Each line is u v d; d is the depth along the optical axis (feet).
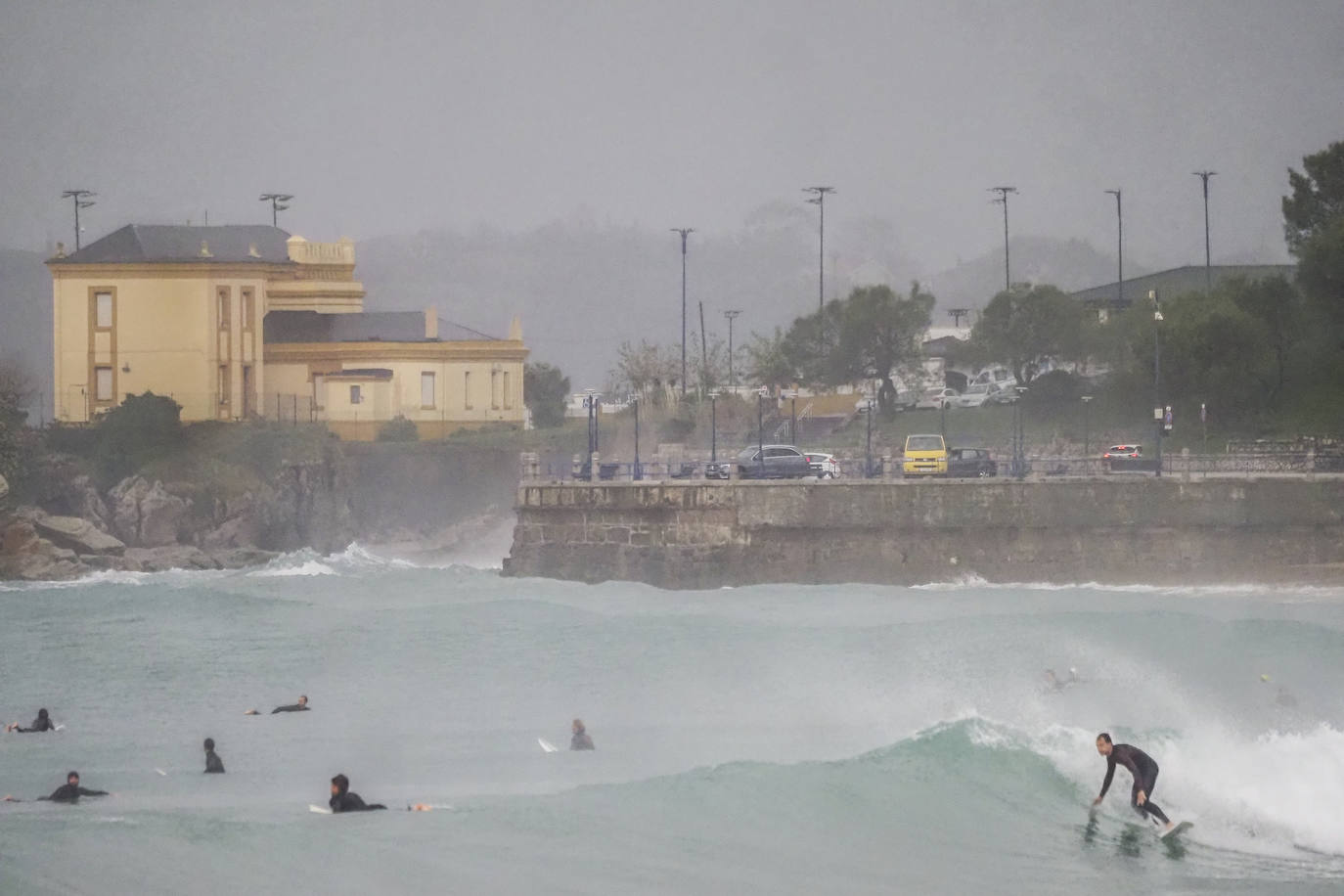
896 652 376.48
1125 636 386.73
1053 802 230.07
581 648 399.44
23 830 219.61
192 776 275.80
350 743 302.66
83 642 433.07
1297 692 319.27
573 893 193.47
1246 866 202.80
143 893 191.72
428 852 209.15
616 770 272.92
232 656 403.75
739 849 211.20
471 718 325.42
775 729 307.37
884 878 200.03
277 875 199.52
